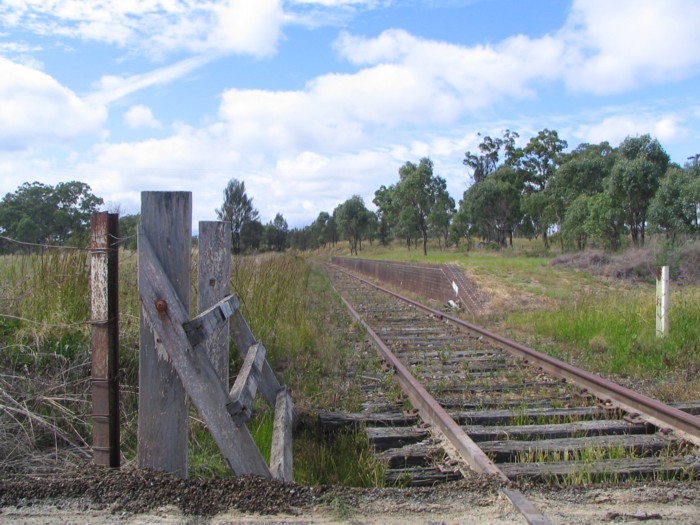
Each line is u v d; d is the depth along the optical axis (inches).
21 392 187.9
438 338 448.1
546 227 1834.4
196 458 182.2
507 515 129.9
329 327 499.8
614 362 331.3
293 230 4500.5
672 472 170.7
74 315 235.3
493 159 3201.3
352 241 3961.6
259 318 353.1
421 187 2632.9
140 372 139.5
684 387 278.8
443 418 210.2
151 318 134.1
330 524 123.4
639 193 1115.3
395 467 188.4
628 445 194.7
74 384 201.0
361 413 241.3
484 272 773.9
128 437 191.9
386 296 864.3
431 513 129.9
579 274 860.0
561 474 169.9
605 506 136.3
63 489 130.8
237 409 137.6
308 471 183.5
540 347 396.8
